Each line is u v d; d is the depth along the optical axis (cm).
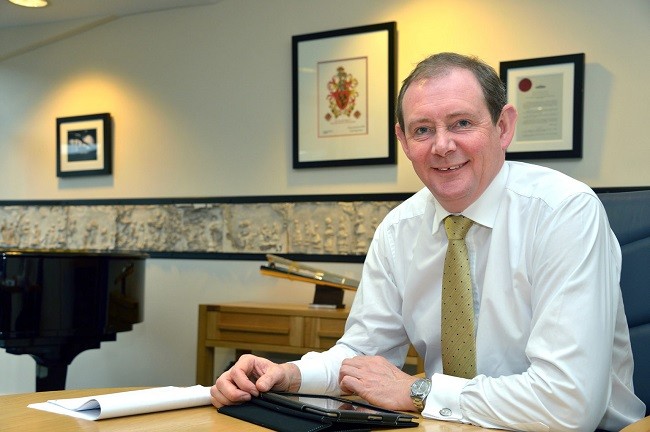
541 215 161
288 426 130
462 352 168
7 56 550
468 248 173
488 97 159
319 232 442
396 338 194
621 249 187
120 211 507
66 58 534
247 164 468
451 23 410
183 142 490
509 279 165
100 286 379
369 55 427
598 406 141
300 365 170
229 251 470
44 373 384
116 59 515
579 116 376
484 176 163
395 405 155
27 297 363
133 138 507
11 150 552
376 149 424
